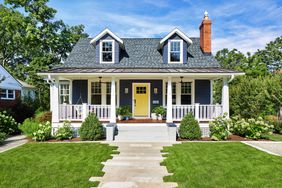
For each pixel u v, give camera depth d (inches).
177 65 616.7
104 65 618.8
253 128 480.1
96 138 465.7
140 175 251.8
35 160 304.0
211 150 366.3
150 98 636.7
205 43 650.2
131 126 514.9
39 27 1103.6
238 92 799.1
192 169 266.1
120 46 648.4
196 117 518.0
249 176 240.8
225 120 482.3
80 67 607.5
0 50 1414.9
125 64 621.3
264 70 1374.3
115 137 474.0
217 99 1112.8
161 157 330.3
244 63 1466.5
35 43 1117.1
